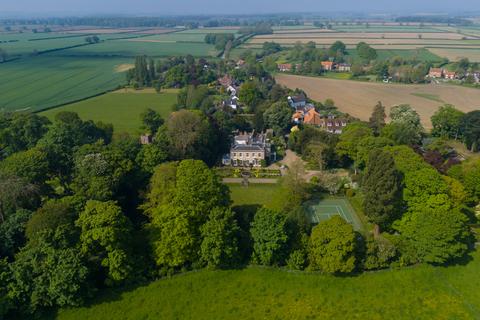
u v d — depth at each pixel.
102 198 104.31
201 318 77.31
